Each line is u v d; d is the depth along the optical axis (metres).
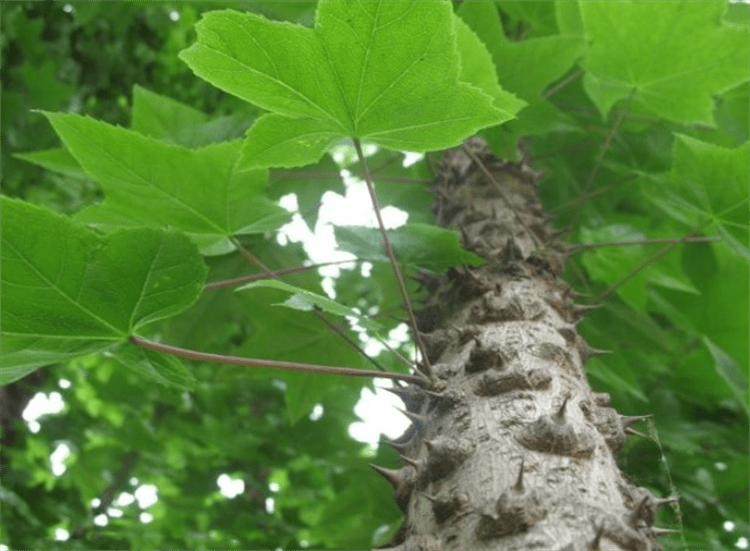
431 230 0.32
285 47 0.22
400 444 0.26
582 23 0.39
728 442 0.60
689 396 0.60
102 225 0.34
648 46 0.36
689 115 0.39
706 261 0.49
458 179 0.41
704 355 0.56
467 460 0.23
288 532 0.79
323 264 0.34
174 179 0.32
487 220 0.38
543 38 0.37
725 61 0.36
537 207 0.40
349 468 0.68
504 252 0.34
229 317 0.49
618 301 0.54
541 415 0.24
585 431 0.24
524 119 0.39
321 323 0.43
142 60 0.92
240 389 0.90
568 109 0.51
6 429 0.84
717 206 0.36
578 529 0.20
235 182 0.32
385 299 0.50
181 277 0.26
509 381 0.25
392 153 0.57
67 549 0.64
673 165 0.36
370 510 0.62
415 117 0.24
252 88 0.24
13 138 0.74
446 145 0.25
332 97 0.24
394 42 0.22
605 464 0.23
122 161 0.31
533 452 0.22
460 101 0.23
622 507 0.21
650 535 0.21
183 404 0.89
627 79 0.38
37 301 0.25
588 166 0.55
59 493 0.76
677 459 0.60
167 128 0.46
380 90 0.23
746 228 0.35
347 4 0.21
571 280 0.54
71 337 0.27
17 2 0.79
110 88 0.93
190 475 0.87
